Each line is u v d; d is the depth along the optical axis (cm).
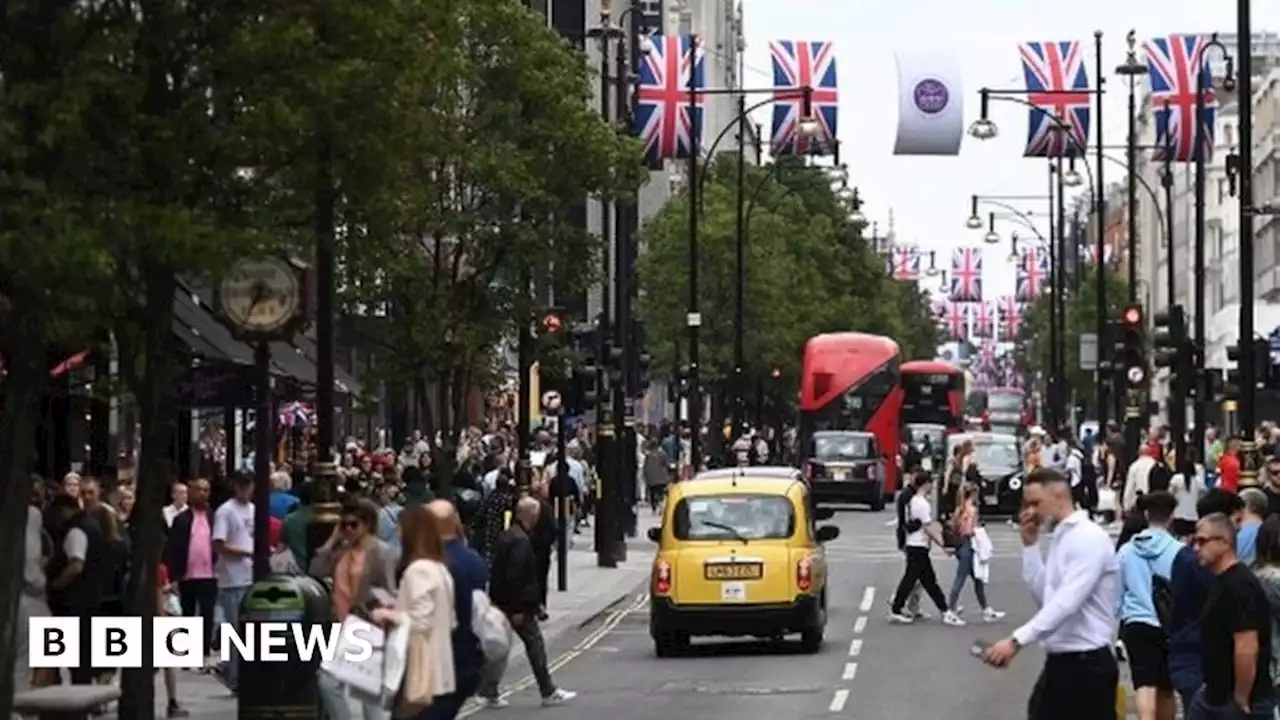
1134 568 3809
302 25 3519
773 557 6225
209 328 6606
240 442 9519
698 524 6284
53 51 3341
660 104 12662
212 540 5228
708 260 17450
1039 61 12694
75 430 7119
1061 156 12769
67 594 4528
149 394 3875
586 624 7581
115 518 4706
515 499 7119
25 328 3341
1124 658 5572
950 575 9494
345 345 8088
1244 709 3020
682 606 6206
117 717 4378
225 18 3522
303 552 4906
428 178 6134
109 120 3419
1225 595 3025
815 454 15050
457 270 7400
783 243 18412
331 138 3778
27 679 4269
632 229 15725
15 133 3189
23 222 3166
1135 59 12281
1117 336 11325
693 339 12681
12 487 3372
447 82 5234
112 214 3300
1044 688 2986
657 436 15988
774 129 13300
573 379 9219
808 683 5569
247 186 3703
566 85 7431
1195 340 10094
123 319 3766
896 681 5594
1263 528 3369
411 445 8081
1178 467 8150
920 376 18525
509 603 5172
